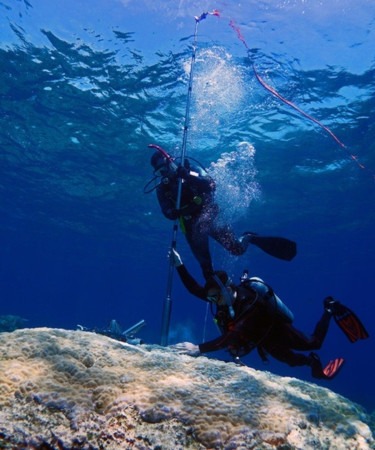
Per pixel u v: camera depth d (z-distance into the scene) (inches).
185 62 530.6
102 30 499.8
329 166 829.8
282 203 1045.8
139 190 1037.8
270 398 126.2
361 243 1408.7
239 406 114.1
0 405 103.0
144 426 102.9
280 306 148.3
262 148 768.3
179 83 577.3
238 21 460.1
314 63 521.3
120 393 113.3
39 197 1222.3
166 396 113.3
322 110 627.2
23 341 134.7
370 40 484.4
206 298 155.9
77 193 1128.8
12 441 91.2
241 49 499.2
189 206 208.1
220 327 151.3
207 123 687.7
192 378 130.4
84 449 93.8
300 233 1316.4
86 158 885.2
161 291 3570.4
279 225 1234.0
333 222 1185.4
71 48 533.0
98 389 113.3
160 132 734.5
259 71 533.6
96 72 576.4
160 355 144.8
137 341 273.9
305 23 462.3
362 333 152.8
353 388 1546.5
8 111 722.8
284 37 481.4
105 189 1067.3
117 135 764.0
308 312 4293.8
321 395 150.9
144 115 681.0
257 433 105.3
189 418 106.4
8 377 113.3
